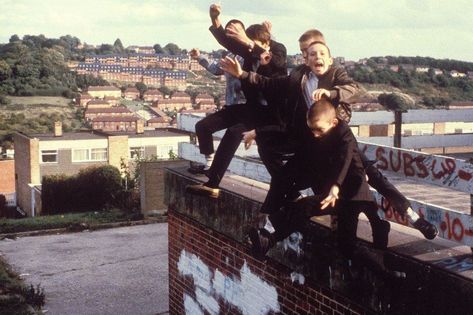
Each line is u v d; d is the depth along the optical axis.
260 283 6.35
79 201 30.61
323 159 3.99
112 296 13.00
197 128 5.32
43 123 122.12
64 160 50.22
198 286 7.87
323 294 5.29
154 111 159.62
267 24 4.94
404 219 4.67
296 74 4.51
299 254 5.40
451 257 4.15
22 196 52.47
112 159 51.66
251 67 4.97
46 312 12.05
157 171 22.09
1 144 97.38
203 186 5.39
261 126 5.11
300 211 4.28
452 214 4.28
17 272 14.84
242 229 6.36
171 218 8.58
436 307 3.93
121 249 17.09
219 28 5.06
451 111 9.07
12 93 143.38
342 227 4.11
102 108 134.75
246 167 6.71
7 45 160.50
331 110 3.85
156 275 14.45
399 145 8.73
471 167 4.16
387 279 4.34
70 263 15.66
